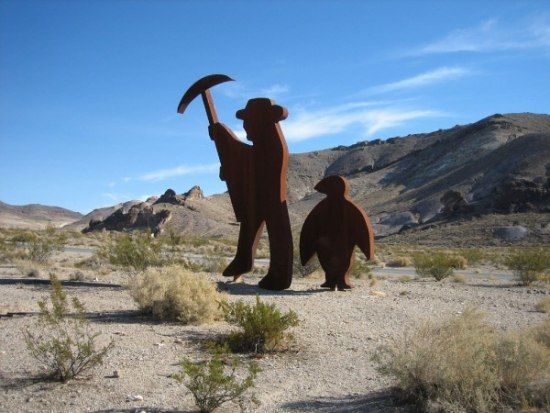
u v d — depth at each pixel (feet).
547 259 86.63
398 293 66.90
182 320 41.65
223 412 24.27
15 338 34.37
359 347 36.24
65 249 140.56
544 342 28.27
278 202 63.98
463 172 516.32
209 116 68.69
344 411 24.50
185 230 431.43
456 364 24.41
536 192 338.95
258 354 33.81
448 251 192.65
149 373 29.12
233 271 67.97
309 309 50.52
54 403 24.62
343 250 66.39
